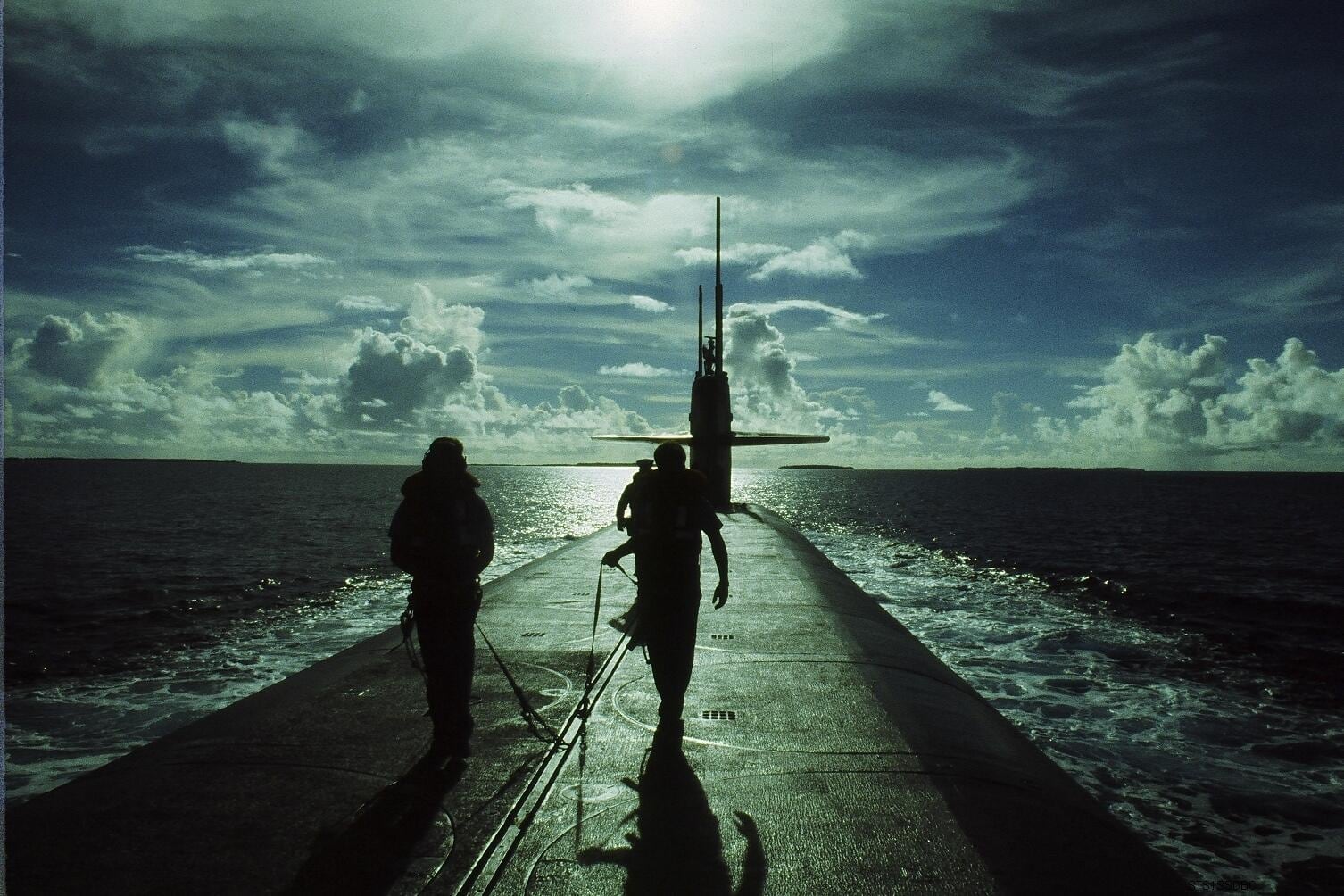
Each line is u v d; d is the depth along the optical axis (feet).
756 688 20.08
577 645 24.20
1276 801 24.71
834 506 249.14
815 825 12.51
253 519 163.32
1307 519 199.31
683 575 15.80
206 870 10.92
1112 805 24.40
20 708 33.01
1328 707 35.37
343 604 60.59
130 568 85.25
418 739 16.03
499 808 12.96
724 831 12.30
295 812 12.75
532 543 118.11
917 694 20.08
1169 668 42.52
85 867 10.98
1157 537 142.31
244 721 17.08
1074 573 88.48
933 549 111.65
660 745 15.87
